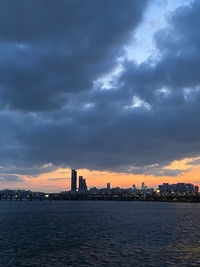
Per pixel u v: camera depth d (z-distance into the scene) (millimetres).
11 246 79250
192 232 109375
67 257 65062
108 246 78438
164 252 69812
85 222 153250
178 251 70938
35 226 133000
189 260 61406
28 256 66375
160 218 183500
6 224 142875
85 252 70500
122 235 100625
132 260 61719
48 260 62344
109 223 147125
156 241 86562
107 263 59344
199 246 77812
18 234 104562
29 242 85875
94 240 89062
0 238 94500
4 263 60000
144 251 71188
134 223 147375
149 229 119500
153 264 58312
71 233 106688
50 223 147750
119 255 66750
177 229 119812
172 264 58156
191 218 184875
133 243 83062
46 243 83938
